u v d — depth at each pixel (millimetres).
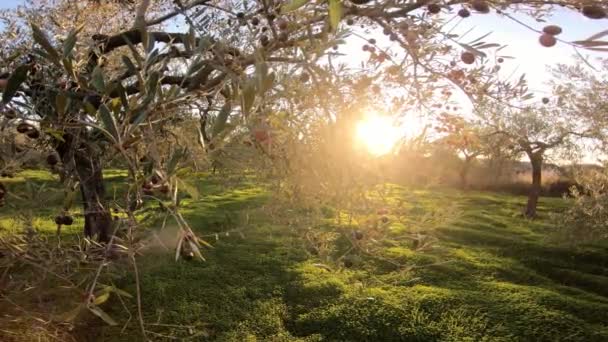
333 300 7430
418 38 1857
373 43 2113
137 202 1609
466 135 2432
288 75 1840
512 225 15828
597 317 7484
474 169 26203
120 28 5746
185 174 1572
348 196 2082
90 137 2193
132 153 1654
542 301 7957
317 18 1892
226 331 6367
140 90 1606
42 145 2086
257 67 1376
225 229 10898
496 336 6629
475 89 2084
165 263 8055
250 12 2889
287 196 2467
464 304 7574
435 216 2553
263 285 7980
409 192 2406
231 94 1587
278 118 1801
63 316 1768
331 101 2004
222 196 14320
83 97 1819
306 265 8898
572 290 8977
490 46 1440
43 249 2119
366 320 6859
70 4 5359
